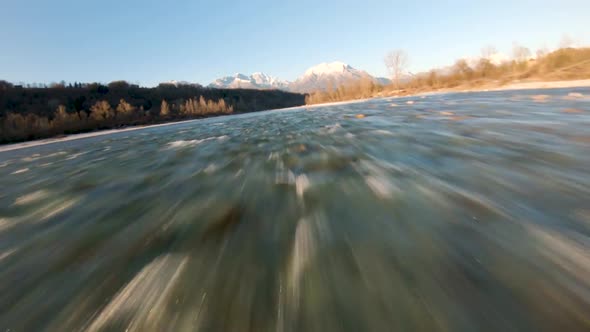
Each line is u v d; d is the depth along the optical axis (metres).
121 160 10.45
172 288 2.38
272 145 9.66
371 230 3.05
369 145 7.68
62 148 20.31
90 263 3.03
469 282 2.13
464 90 41.03
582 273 2.12
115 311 2.21
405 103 25.75
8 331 2.15
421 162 5.52
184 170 7.33
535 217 3.01
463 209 3.34
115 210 4.72
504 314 1.84
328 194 4.25
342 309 1.97
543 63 40.75
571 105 11.95
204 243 3.15
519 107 12.87
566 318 1.77
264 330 1.87
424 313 1.89
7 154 20.61
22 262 3.24
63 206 5.28
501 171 4.56
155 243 3.31
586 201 3.29
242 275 2.46
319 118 19.59
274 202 4.18
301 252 2.74
